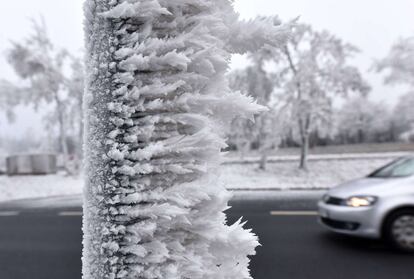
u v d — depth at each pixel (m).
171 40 0.54
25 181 17.64
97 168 0.54
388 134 22.39
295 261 4.81
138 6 0.53
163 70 0.56
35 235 7.08
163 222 0.54
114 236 0.53
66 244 6.28
